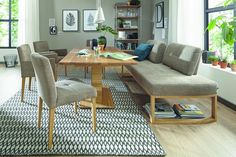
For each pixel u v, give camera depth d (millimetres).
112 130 2973
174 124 3195
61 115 3447
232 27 3408
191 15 5082
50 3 8211
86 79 5996
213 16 4840
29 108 3752
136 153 2430
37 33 8070
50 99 2502
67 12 8258
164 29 6648
